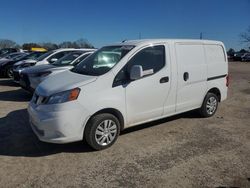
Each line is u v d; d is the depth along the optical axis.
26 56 15.66
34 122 4.68
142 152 4.74
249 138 5.45
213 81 6.70
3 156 4.60
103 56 5.41
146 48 5.32
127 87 4.97
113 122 4.88
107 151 4.78
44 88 4.83
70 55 9.85
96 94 4.62
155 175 3.97
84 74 5.11
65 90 4.48
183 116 6.90
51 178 3.90
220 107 8.10
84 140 4.80
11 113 7.21
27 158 4.53
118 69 4.92
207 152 4.75
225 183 3.75
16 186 3.71
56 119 4.38
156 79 5.38
